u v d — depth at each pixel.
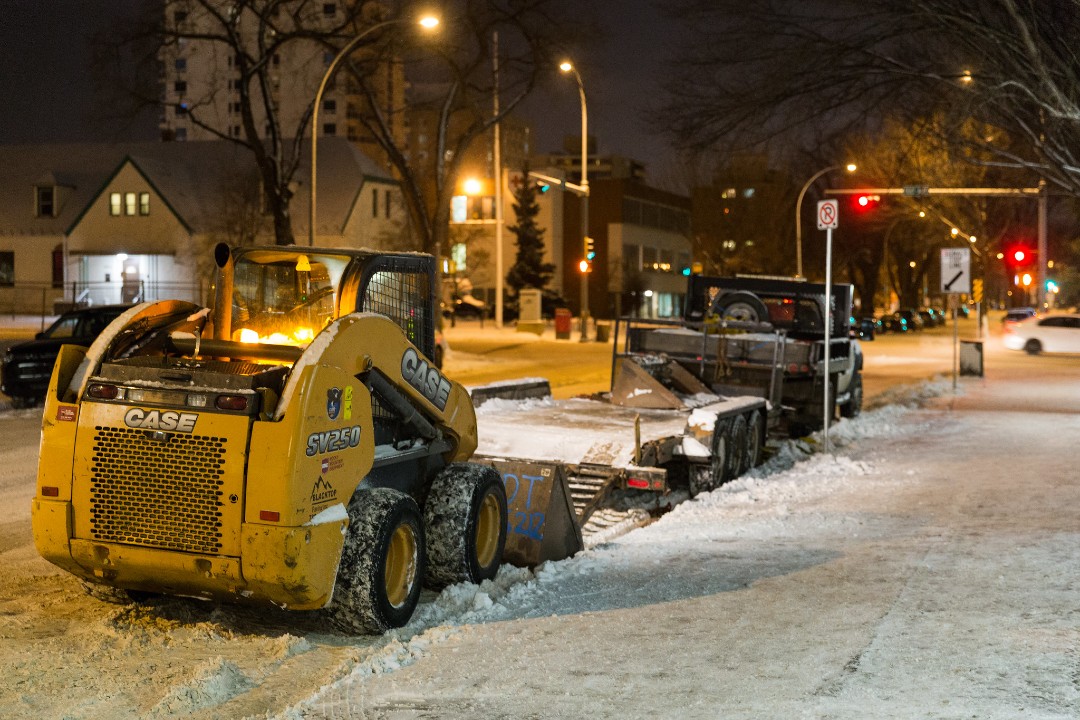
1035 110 19.25
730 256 85.75
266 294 7.28
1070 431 17.36
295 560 5.95
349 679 5.71
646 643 6.30
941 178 46.88
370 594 6.36
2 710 5.30
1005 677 5.50
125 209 66.81
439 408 7.54
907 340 61.25
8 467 13.67
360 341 6.52
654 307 103.56
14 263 69.12
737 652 6.09
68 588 7.78
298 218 66.12
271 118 33.94
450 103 35.41
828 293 14.83
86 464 6.25
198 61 125.50
